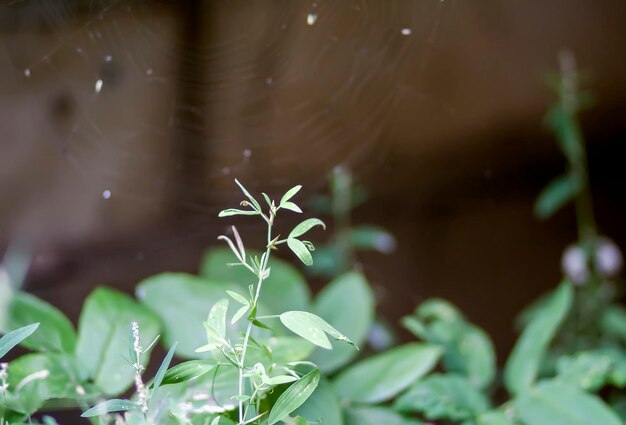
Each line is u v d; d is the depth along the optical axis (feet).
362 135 6.93
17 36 5.00
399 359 3.25
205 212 6.96
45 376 2.85
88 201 6.79
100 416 2.73
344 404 3.16
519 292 9.43
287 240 2.51
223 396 2.83
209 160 6.51
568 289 3.51
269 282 3.60
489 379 3.53
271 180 6.82
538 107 7.89
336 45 5.66
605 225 9.32
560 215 9.45
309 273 7.44
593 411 3.17
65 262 7.00
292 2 5.39
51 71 5.49
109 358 3.07
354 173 7.50
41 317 3.11
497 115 7.82
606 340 5.50
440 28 6.21
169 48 5.45
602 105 8.25
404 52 6.07
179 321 3.24
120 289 7.38
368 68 6.02
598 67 7.88
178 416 2.59
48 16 4.82
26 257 6.73
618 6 7.50
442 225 9.14
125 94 5.81
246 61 5.68
